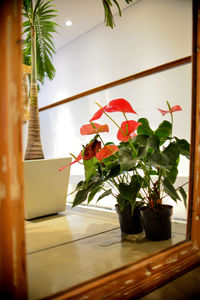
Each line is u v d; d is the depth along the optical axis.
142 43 2.77
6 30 0.49
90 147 0.90
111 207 1.73
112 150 0.95
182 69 2.09
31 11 1.69
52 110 2.76
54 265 0.82
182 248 0.77
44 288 0.66
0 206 0.49
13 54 0.49
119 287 0.60
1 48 0.49
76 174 2.29
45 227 1.37
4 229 0.49
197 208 0.80
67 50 3.79
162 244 0.94
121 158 0.89
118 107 0.90
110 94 2.71
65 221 1.48
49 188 1.64
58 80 4.03
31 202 1.57
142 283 0.65
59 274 0.75
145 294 0.64
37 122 1.70
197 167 0.78
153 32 2.65
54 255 0.92
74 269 0.77
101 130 0.97
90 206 1.84
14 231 0.48
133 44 2.86
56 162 1.66
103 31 3.20
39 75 2.12
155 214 0.97
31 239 1.15
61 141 2.73
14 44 0.49
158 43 2.61
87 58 3.47
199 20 0.75
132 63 2.90
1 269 0.49
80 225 1.36
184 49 2.40
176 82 2.14
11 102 0.49
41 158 1.70
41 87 4.39
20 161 0.49
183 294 0.64
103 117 2.57
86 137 2.55
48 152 2.83
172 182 0.99
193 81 0.75
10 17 0.49
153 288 0.66
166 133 0.99
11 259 0.48
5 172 0.49
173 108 1.01
